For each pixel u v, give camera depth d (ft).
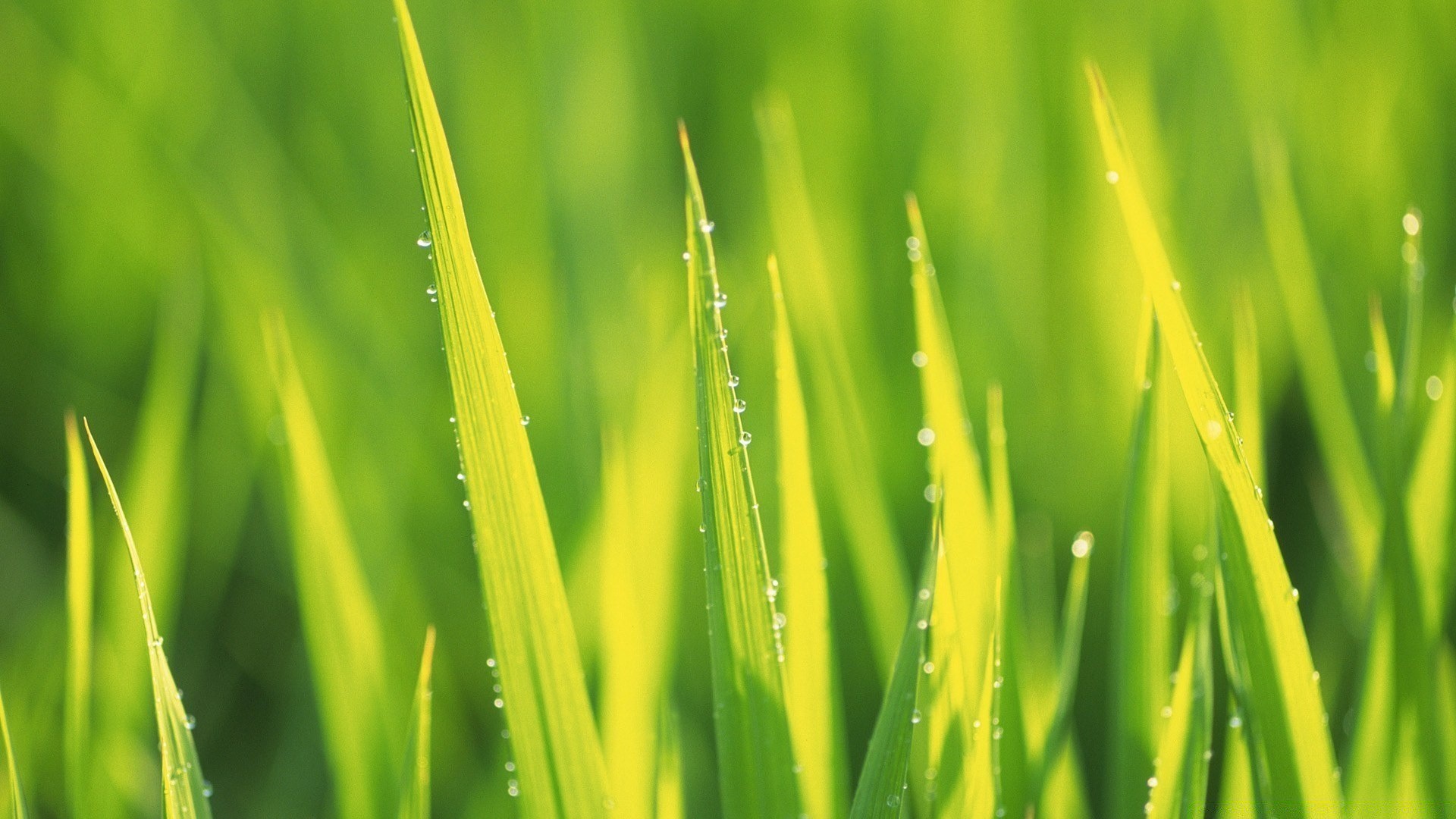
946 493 2.05
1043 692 2.11
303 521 2.07
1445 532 2.02
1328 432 2.20
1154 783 1.97
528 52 3.17
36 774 2.15
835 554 2.29
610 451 2.06
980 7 3.01
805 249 2.24
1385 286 2.72
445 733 2.24
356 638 2.07
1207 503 2.00
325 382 2.36
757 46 3.48
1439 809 1.99
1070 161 2.97
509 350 2.58
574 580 2.17
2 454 2.62
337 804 2.09
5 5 3.20
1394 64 3.10
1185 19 3.35
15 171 3.14
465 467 1.90
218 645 2.35
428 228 1.89
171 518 2.19
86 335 2.84
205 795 1.92
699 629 2.27
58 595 2.26
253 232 2.69
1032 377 2.60
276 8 3.60
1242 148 3.02
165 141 3.02
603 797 1.92
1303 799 1.93
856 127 3.12
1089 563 2.31
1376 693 1.99
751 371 2.50
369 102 3.35
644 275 2.73
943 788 1.97
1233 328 2.61
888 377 2.62
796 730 2.00
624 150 2.97
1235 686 1.94
